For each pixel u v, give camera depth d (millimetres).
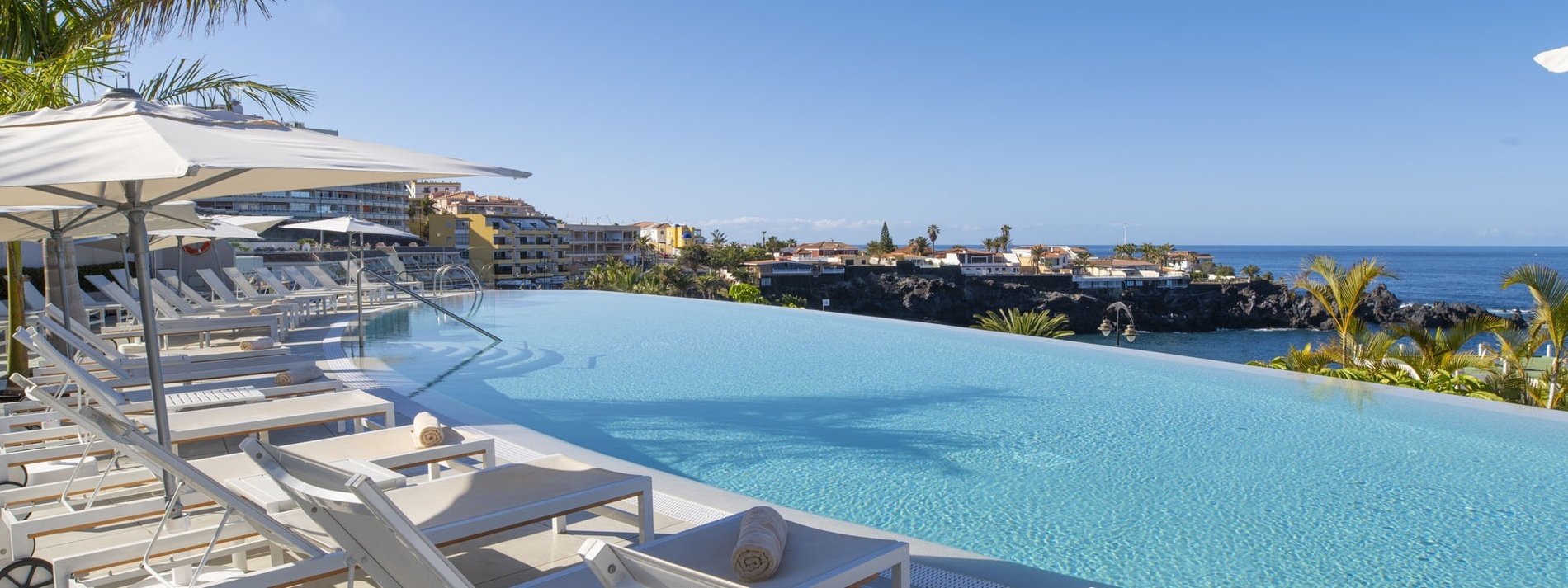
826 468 5887
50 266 7805
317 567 2525
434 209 101750
